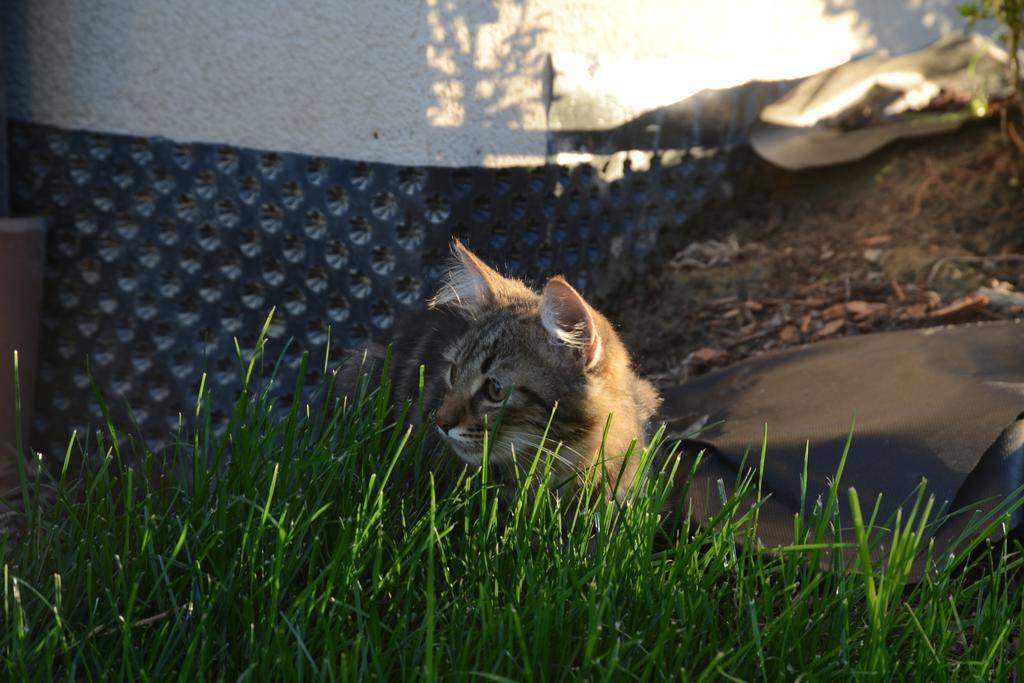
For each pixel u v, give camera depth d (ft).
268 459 10.21
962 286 16.97
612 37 17.52
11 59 17.42
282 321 16.69
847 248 18.52
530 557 9.67
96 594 9.17
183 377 17.24
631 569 9.32
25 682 8.03
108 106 17.01
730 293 17.94
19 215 17.66
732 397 14.84
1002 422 11.69
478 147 15.93
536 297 12.91
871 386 13.67
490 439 10.91
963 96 21.40
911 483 11.42
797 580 9.94
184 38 16.37
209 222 16.72
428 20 14.98
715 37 18.98
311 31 15.58
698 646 8.84
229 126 16.40
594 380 11.54
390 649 8.41
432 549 8.47
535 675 8.41
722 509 9.62
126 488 9.88
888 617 8.67
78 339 17.66
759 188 20.29
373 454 10.48
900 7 21.27
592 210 17.75
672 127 18.69
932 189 19.33
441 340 13.43
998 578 9.55
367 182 15.79
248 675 8.00
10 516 11.35
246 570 9.20
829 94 20.59
